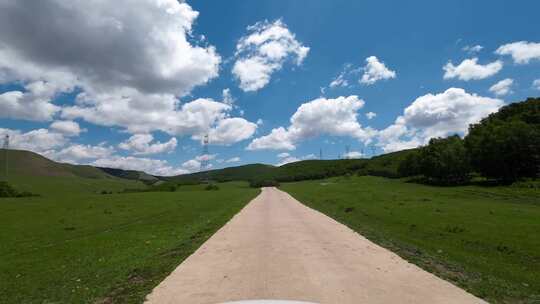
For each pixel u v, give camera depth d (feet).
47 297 27.84
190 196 204.23
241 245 49.01
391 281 31.07
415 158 354.95
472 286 29.78
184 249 47.14
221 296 26.94
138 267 36.68
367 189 231.30
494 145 264.11
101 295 27.71
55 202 156.04
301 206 128.88
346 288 28.94
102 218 97.30
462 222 75.10
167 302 25.66
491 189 204.33
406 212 95.55
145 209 122.42
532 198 157.89
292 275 32.89
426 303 25.49
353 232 61.98
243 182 574.97
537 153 257.55
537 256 43.27
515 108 382.63
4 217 100.27
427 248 48.57
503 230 63.82
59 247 51.78
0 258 45.68
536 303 26.09
